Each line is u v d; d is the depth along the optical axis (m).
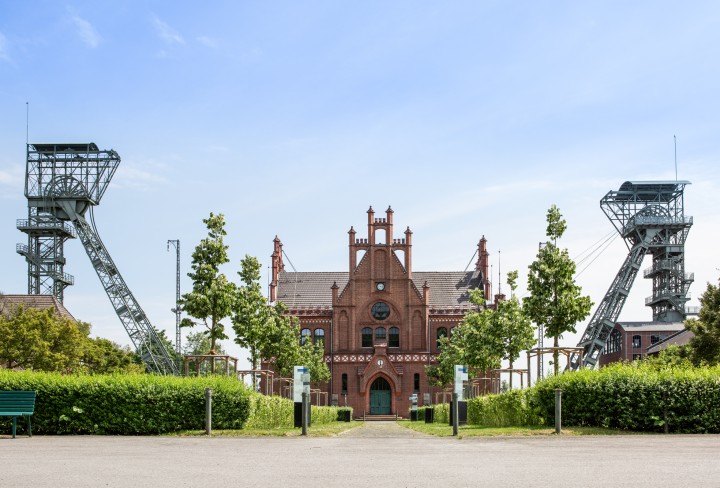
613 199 131.88
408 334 107.06
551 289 45.53
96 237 111.62
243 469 16.09
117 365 83.81
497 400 39.69
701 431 26.88
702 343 61.22
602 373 29.00
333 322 107.62
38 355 62.41
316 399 103.12
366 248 109.62
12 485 13.53
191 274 44.78
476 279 114.12
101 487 13.37
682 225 127.06
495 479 14.36
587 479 14.20
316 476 14.92
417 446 22.55
